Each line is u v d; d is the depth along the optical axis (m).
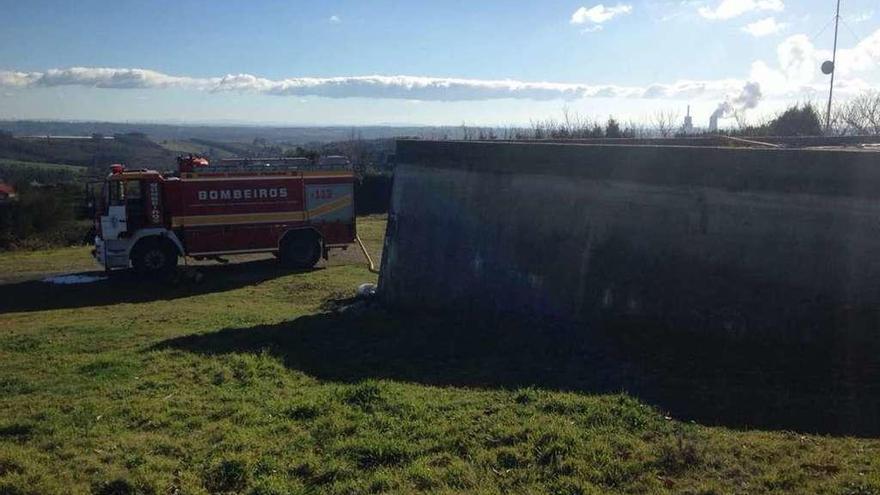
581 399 6.65
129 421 7.11
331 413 6.84
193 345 10.63
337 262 23.06
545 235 10.28
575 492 4.88
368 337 10.59
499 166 11.07
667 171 8.75
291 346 10.32
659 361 8.09
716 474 4.93
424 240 12.48
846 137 14.26
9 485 5.55
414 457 5.69
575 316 9.65
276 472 5.57
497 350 9.25
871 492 4.47
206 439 6.43
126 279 20.47
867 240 7.16
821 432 5.65
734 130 21.98
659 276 8.78
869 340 7.05
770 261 7.83
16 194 36.16
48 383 8.80
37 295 18.77
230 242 20.97
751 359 7.66
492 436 5.91
